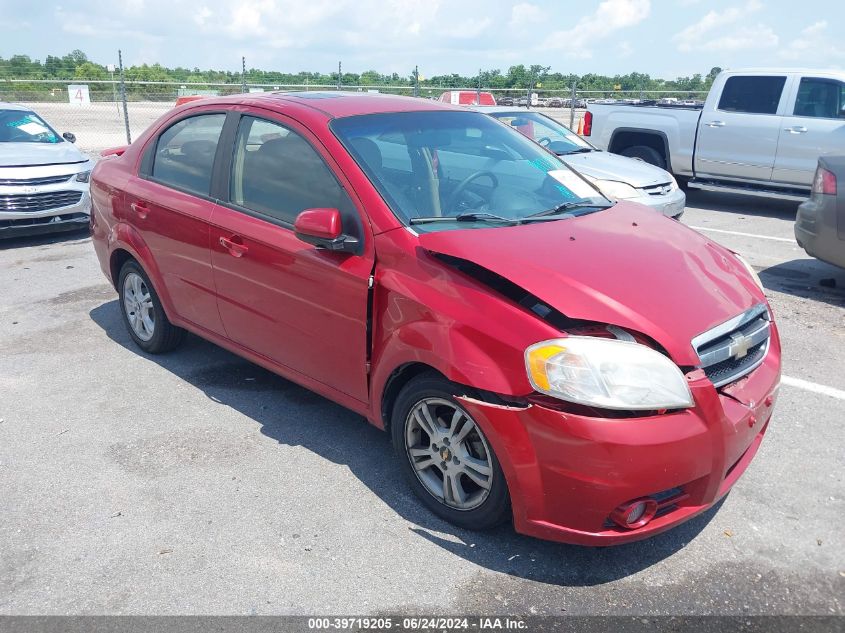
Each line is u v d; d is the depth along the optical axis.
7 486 3.56
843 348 5.32
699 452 2.71
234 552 3.07
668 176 8.48
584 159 8.47
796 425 4.16
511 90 20.45
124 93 16.00
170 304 4.69
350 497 3.46
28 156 8.53
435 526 3.24
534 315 2.82
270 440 3.99
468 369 2.85
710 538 3.17
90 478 3.62
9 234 8.27
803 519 3.30
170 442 3.96
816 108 9.71
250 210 3.96
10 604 2.77
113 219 4.97
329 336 3.56
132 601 2.79
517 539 3.15
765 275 7.23
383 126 3.84
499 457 2.83
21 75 22.92
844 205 6.16
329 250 3.43
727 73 10.49
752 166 10.31
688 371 2.78
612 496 2.65
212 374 4.85
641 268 3.08
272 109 3.97
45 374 4.85
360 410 3.56
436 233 3.18
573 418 2.65
